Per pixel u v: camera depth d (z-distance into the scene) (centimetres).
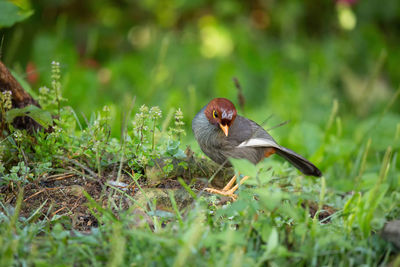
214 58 1838
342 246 621
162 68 1700
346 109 1808
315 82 1709
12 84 873
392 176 1012
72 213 748
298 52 1839
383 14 1905
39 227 671
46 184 809
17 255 581
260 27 1970
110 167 864
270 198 610
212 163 977
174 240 569
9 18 1035
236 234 571
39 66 1485
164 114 1348
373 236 677
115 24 1980
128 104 1116
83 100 1446
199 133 954
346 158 1146
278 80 1565
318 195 902
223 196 856
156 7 1991
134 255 593
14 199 766
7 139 830
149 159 823
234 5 1944
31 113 795
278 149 982
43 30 1778
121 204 759
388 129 1343
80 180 823
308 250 593
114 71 1683
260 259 571
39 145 842
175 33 1986
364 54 1908
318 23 2011
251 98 1723
